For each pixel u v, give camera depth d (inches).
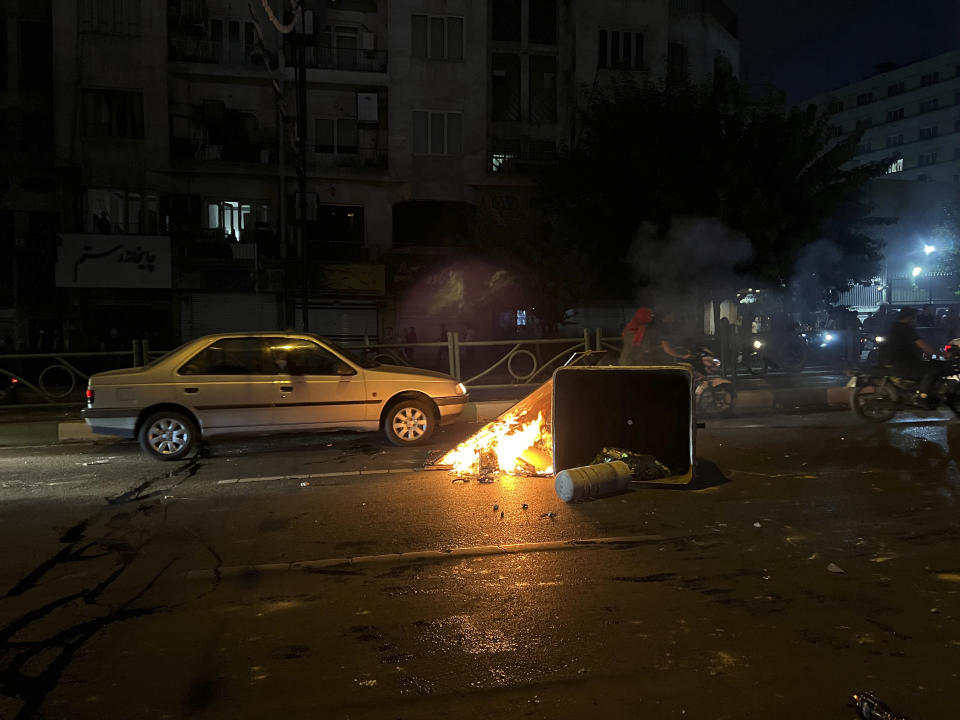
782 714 106.6
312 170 1130.7
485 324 1114.1
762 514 217.2
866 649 127.0
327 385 348.2
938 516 209.9
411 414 358.6
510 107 1221.1
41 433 415.2
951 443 324.2
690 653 126.7
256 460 330.6
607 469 241.3
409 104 1167.0
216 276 1071.6
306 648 132.1
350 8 1167.0
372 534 205.0
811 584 159.0
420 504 238.5
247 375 342.6
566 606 149.2
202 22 1103.0
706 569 170.2
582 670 121.3
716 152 768.3
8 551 197.0
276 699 114.0
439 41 1181.7
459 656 127.4
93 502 254.2
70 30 1056.2
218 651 131.7
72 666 127.1
